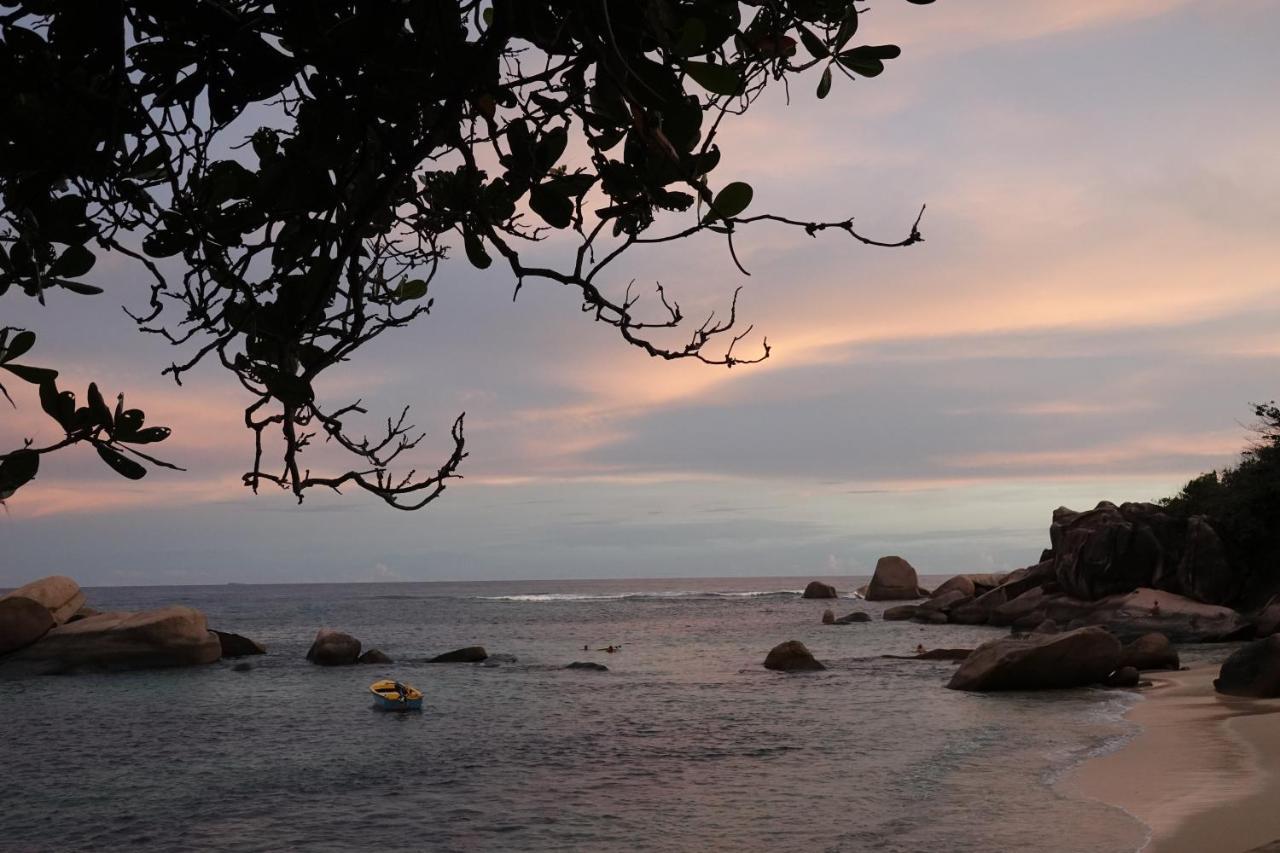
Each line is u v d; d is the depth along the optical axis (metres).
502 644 54.09
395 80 1.93
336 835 14.91
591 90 2.15
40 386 2.03
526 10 1.89
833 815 14.34
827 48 2.29
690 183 2.06
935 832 12.77
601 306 2.33
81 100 1.96
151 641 39.47
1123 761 16.23
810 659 36.84
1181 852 10.70
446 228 2.65
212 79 1.98
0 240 2.14
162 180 2.27
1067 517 55.22
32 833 15.73
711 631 61.91
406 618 84.88
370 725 26.14
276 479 2.29
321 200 2.13
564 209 2.27
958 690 28.36
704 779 17.70
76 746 23.61
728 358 2.40
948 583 64.62
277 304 2.18
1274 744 16.22
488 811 16.00
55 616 40.50
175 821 16.25
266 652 47.34
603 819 15.05
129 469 2.08
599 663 41.34
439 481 2.40
